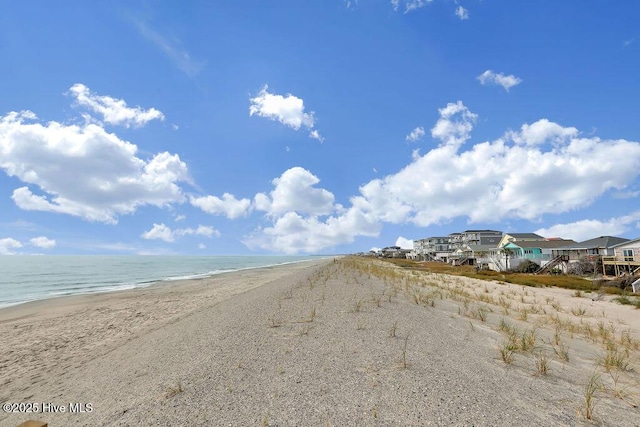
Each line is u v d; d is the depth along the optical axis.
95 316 17.17
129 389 6.11
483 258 65.75
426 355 6.72
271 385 5.47
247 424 4.29
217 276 48.28
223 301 19.38
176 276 49.81
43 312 19.06
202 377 6.02
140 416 4.74
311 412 4.50
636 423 4.21
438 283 26.47
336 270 34.88
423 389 5.08
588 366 6.66
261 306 14.07
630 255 44.16
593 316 14.18
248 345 7.87
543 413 4.38
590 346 8.55
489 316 12.23
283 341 8.02
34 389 7.21
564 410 4.49
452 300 16.22
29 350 11.07
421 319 10.42
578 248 52.78
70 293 28.72
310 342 7.80
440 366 6.09
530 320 12.19
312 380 5.57
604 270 40.66
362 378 5.57
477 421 4.14
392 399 4.77
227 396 5.16
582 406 4.63
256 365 6.46
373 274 29.67
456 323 10.25
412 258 127.25
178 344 9.09
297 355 6.90
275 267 77.88
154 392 5.66
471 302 15.91
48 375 8.27
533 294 22.92
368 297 14.73
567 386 5.39
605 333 10.12
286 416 4.43
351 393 5.02
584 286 29.34
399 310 11.80
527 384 5.38
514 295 22.00
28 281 41.88
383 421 4.20
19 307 21.23
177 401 5.11
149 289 30.83
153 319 15.72
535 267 50.72
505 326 9.90
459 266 68.19
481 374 5.75
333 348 7.26
